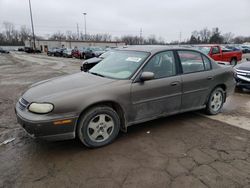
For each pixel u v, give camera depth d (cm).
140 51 396
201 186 250
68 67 1584
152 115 377
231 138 366
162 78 376
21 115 301
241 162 296
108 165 289
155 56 378
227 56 1281
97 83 336
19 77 1059
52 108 290
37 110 290
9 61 2309
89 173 272
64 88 323
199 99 436
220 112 497
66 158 305
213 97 464
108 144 342
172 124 423
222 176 267
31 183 254
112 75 373
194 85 416
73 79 367
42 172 274
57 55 3547
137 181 258
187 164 291
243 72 674
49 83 357
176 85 389
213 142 352
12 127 411
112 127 342
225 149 330
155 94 367
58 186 250
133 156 310
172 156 310
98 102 316
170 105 393
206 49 1194
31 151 324
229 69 484
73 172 274
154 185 252
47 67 1586
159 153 318
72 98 301
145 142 351
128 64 378
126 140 357
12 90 742
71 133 307
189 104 422
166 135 376
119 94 332
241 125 422
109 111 332
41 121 285
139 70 355
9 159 303
